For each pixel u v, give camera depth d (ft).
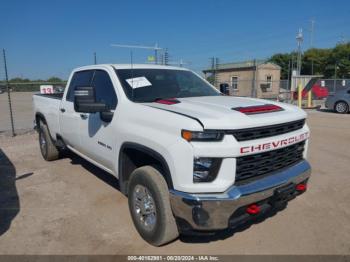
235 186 9.27
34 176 18.58
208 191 9.07
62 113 17.51
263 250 10.69
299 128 11.39
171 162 9.42
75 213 13.60
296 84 64.44
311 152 23.70
